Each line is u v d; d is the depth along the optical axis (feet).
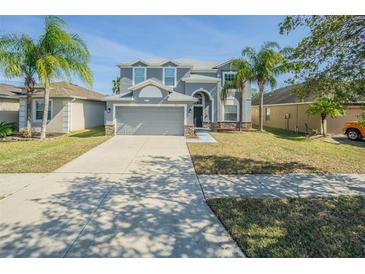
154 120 57.57
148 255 11.16
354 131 55.21
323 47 19.29
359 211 15.74
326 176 24.17
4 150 37.91
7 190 19.71
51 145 43.06
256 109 104.01
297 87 22.35
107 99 56.18
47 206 16.47
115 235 12.75
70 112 65.31
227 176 24.13
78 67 50.90
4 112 69.21
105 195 18.67
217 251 11.46
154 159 31.91
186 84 73.61
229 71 76.38
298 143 48.67
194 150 38.52
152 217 14.93
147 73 74.49
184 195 18.86
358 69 18.37
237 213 15.46
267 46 64.08
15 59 47.88
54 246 11.74
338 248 11.54
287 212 15.61
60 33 48.01
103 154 35.06
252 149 39.70
